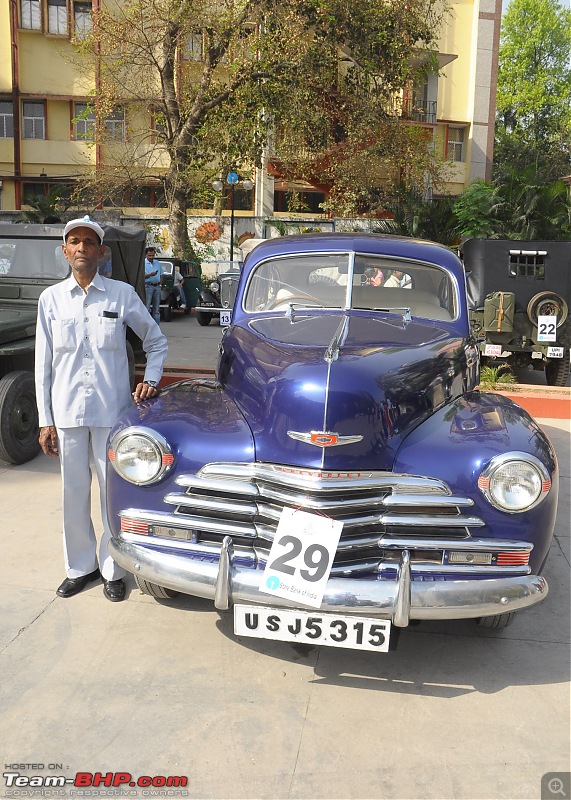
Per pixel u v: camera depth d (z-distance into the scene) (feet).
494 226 58.34
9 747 8.29
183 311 63.10
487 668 10.15
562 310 29.40
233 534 9.32
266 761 8.16
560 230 56.59
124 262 25.02
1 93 85.56
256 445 9.52
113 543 10.12
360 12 63.93
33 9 85.10
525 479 9.04
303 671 9.98
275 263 14.03
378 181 71.72
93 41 67.67
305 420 9.19
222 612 11.51
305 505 8.96
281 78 62.75
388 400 9.59
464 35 94.22
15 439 18.26
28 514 15.39
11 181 87.92
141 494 9.80
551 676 9.98
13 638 10.52
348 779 7.91
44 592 11.95
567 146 147.43
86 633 10.73
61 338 11.04
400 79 69.26
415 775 8.00
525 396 25.53
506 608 9.07
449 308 13.66
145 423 9.89
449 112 95.66
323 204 75.31
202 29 64.44
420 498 9.04
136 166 77.97
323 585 8.77
